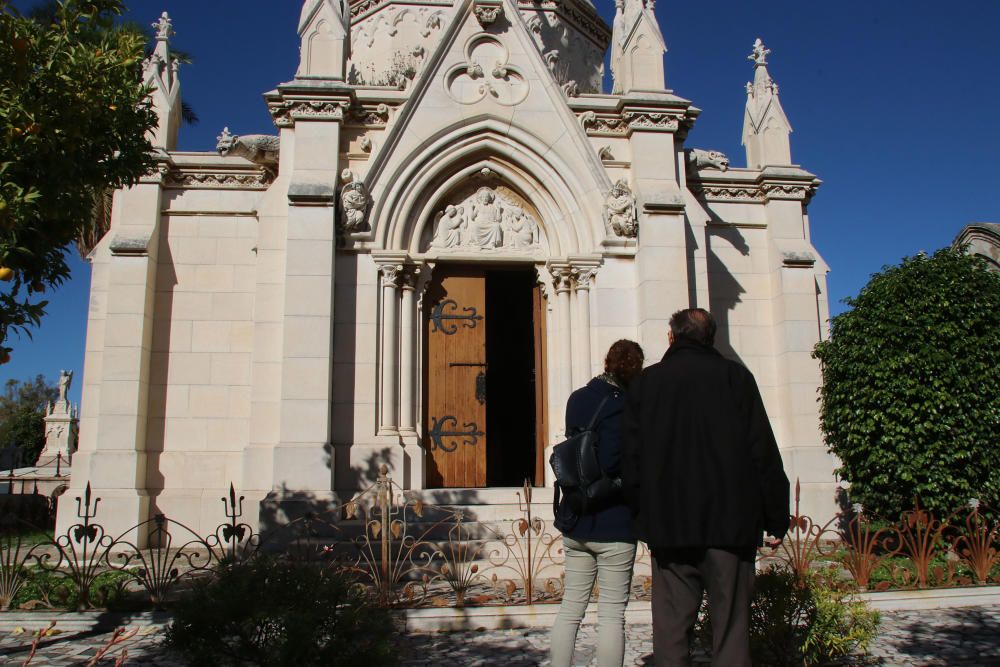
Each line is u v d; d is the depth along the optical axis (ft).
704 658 19.43
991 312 35.06
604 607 16.67
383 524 27.68
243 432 45.68
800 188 50.31
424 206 43.34
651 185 43.47
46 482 74.59
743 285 49.93
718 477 14.44
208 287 47.06
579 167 43.78
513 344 65.00
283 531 35.60
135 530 42.19
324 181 41.16
